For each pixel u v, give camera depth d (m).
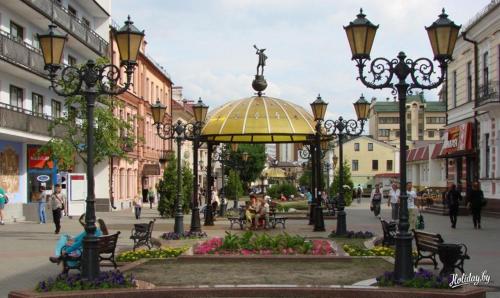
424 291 9.40
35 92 33.84
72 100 25.02
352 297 9.65
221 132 23.75
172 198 33.69
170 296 9.82
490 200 33.56
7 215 29.97
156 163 63.81
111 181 44.66
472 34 37.19
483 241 19.48
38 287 9.79
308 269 12.42
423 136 116.62
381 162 99.31
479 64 36.78
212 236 20.92
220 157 40.03
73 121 26.44
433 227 25.89
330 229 23.69
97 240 10.32
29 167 33.78
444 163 48.25
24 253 16.69
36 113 32.84
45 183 33.94
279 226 25.78
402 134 10.27
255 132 23.42
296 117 24.23
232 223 25.19
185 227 24.95
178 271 12.23
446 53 10.43
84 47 38.78
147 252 14.51
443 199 36.84
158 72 62.38
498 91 32.78
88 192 10.37
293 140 27.69
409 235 10.14
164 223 28.25
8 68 29.39
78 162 35.78
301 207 40.19
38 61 31.67
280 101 25.16
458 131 39.88
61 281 10.04
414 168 62.72
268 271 12.20
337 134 21.92
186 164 35.94
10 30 31.00
